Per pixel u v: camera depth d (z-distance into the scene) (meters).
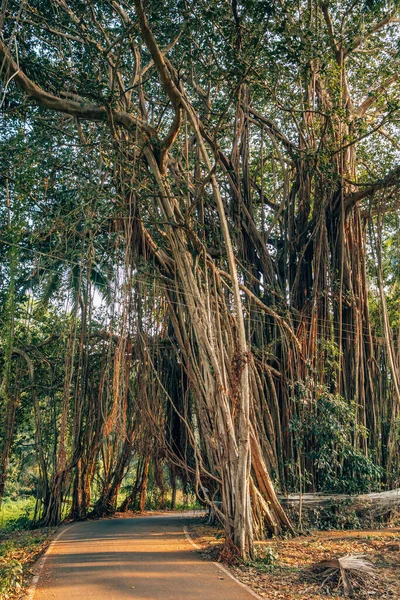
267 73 13.60
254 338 15.51
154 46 10.91
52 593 7.11
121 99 13.83
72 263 13.65
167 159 13.36
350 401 15.23
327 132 15.99
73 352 13.39
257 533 11.25
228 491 10.01
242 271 15.77
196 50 12.68
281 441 14.53
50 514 18.16
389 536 11.87
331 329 16.08
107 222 14.19
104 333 16.56
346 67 18.05
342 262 16.19
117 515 20.39
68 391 13.00
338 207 16.69
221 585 7.52
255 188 18.06
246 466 9.98
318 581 7.85
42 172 13.89
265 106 17.25
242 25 12.26
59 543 11.89
